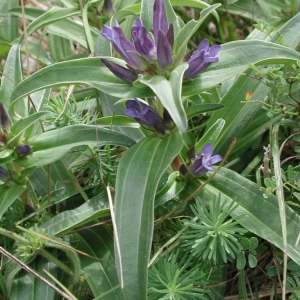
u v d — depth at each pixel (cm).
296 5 50
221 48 37
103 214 38
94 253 38
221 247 35
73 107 41
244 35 58
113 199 39
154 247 39
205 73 36
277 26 51
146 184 35
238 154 44
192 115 38
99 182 41
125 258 33
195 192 37
